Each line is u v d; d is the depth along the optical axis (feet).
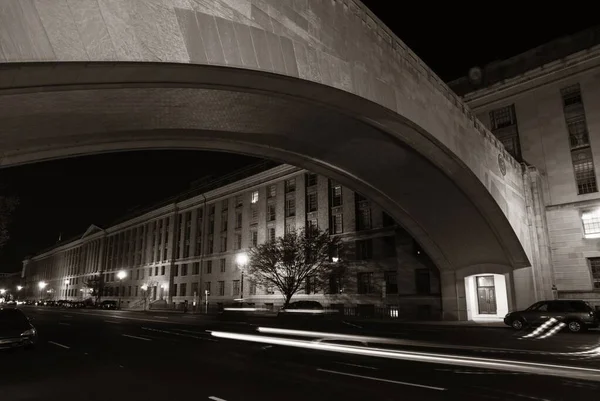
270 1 38.32
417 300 115.85
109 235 311.06
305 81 41.52
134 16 26.89
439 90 69.56
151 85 32.27
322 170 80.79
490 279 106.83
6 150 39.09
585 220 99.71
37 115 35.78
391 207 96.43
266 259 134.82
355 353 46.19
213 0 32.68
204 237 204.23
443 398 24.90
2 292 497.05
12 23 20.81
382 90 53.62
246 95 46.44
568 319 71.67
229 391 27.37
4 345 45.29
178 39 29.32
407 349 47.16
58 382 30.86
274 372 34.27
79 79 26.99
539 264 97.86
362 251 135.33
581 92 104.73
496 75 126.21
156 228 248.52
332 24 46.55
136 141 48.60
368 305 129.08
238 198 187.52
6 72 23.18
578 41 111.75
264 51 36.40
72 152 44.16
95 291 284.61
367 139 66.44
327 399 24.90
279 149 68.54
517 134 114.11
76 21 23.68
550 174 106.42
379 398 25.02
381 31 56.03
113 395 26.63
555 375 32.22
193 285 206.28
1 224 72.79
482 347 49.21
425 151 69.67
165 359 41.96
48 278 422.00
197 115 48.85
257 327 85.20
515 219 92.38
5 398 26.13
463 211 89.51
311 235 136.77
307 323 95.30
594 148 100.48
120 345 53.93
